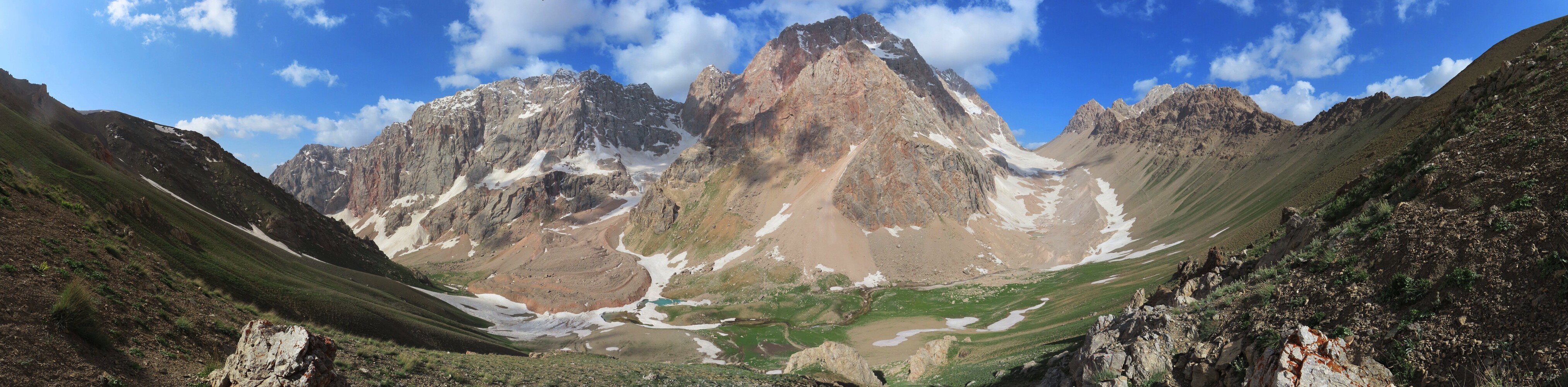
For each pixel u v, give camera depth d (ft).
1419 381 53.88
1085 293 366.43
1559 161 67.72
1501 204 67.67
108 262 97.81
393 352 100.01
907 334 374.02
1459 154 88.63
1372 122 584.40
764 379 151.64
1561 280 51.49
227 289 182.70
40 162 197.57
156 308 87.61
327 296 226.58
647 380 122.93
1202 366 72.84
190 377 68.44
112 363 63.87
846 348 189.98
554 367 125.18
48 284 74.90
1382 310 64.13
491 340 335.88
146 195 245.65
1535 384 46.26
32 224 98.17
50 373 55.77
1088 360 90.22
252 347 59.88
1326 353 51.98
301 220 490.49
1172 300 131.44
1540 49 121.19
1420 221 74.13
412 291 383.86
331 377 62.13
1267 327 71.72
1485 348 51.80
